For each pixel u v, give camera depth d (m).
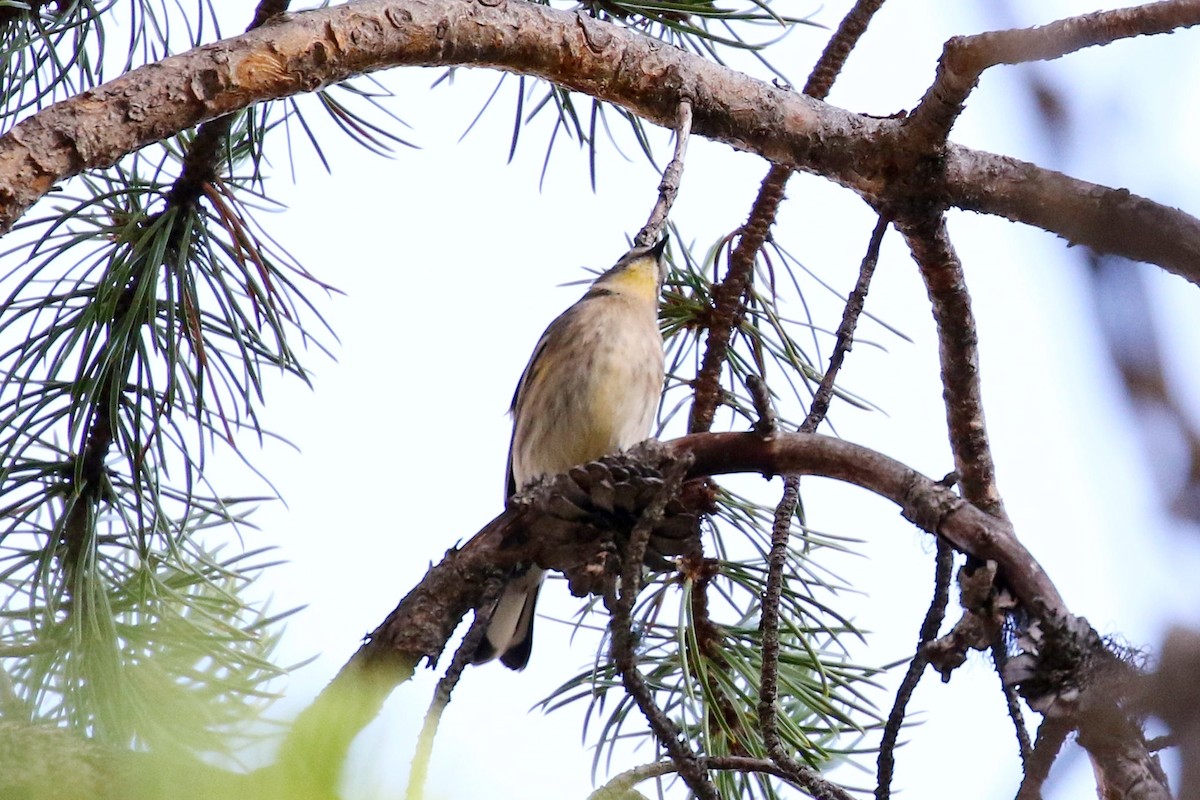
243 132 7.61
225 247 7.01
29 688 6.26
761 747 7.23
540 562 5.99
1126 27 6.47
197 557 6.81
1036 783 5.20
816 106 7.68
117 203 7.14
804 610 7.60
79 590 6.34
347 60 6.39
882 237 7.46
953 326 7.77
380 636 5.89
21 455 6.60
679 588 7.59
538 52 7.16
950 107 7.19
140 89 5.72
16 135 5.44
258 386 7.01
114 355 6.56
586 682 7.53
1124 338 2.76
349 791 2.73
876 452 6.12
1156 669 2.82
